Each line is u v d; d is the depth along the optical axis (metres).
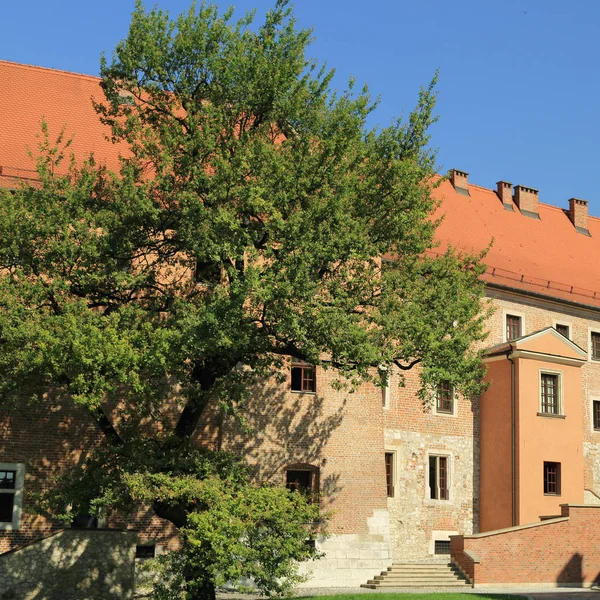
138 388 20.17
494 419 36.91
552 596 26.62
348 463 31.02
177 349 20.66
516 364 36.50
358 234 22.50
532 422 36.25
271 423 29.97
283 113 23.48
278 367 24.06
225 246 21.28
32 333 20.12
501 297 39.69
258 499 21.41
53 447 26.98
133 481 20.64
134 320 21.73
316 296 22.42
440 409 36.56
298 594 27.00
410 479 35.00
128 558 24.88
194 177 22.39
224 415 29.19
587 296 43.03
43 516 26.52
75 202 22.39
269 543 20.77
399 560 33.94
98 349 19.83
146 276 23.08
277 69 22.84
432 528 35.16
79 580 24.38
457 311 23.73
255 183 22.11
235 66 22.55
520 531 31.16
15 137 30.55
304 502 22.36
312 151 23.38
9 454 26.44
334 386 24.12
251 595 26.80
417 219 24.38
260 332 22.69
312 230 21.75
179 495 20.94
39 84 33.12
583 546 32.25
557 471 36.84
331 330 22.00
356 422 31.56
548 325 41.19
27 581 23.95
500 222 44.66
